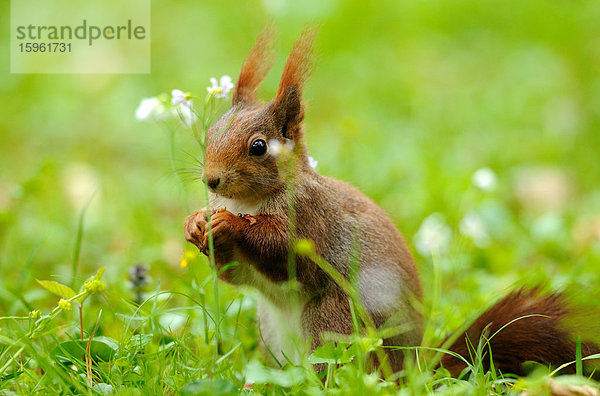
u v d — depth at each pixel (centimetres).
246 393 697
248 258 803
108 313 892
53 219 1248
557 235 1256
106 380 711
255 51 909
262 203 826
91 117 1806
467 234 1170
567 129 1748
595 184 1531
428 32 2183
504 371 802
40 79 1939
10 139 1709
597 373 768
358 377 651
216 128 838
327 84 1955
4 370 698
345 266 830
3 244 1153
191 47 2064
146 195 1433
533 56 2039
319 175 862
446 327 920
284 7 2056
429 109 1838
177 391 671
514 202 1489
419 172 1434
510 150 1642
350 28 2130
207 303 946
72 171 1492
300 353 738
